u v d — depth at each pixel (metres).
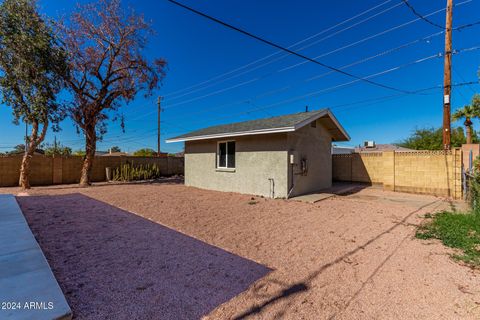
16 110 10.95
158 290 2.74
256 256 3.76
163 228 5.20
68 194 10.16
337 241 4.45
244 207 7.49
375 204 7.89
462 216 5.61
